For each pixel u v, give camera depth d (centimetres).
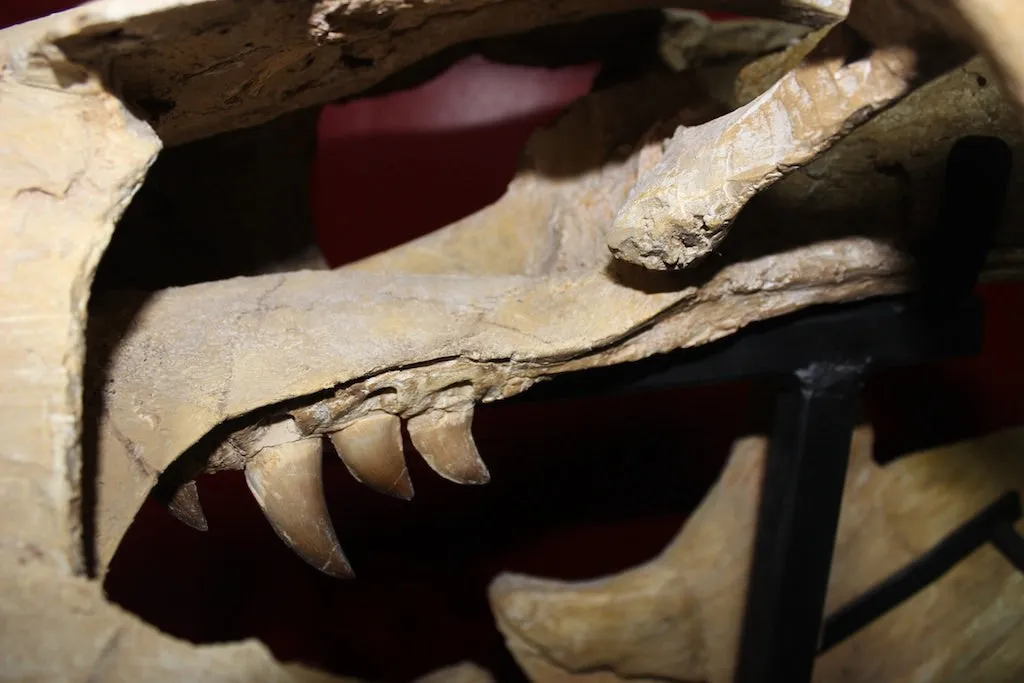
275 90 98
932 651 139
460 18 98
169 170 117
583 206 113
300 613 167
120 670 79
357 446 92
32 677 73
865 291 109
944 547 137
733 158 82
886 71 74
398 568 171
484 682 123
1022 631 136
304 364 86
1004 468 143
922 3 65
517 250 118
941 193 108
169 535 162
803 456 117
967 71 112
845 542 140
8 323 67
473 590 173
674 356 109
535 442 172
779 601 123
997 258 116
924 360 119
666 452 191
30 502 69
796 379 115
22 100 69
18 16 133
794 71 81
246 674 87
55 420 68
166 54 75
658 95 118
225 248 127
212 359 86
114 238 108
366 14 79
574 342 95
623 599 134
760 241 104
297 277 101
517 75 186
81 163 70
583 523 182
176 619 161
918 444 193
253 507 156
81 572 73
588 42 140
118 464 80
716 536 139
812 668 130
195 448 85
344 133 184
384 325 91
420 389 91
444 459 95
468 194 189
